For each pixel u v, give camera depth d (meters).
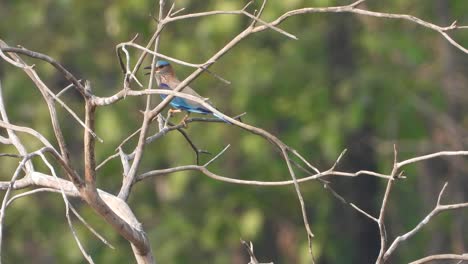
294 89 18.73
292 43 19.05
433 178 20.23
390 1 19.39
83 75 20.06
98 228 19.30
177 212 19.61
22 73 19.36
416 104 19.33
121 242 19.39
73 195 6.36
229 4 17.05
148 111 6.36
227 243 19.17
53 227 19.50
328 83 19.05
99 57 20.05
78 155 19.39
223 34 17.34
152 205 20.00
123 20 18.23
